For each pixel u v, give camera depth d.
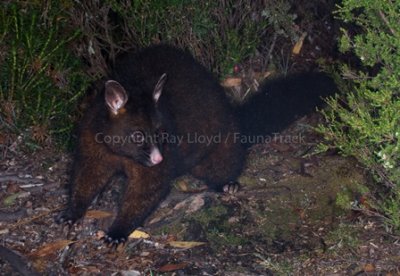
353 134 1.94
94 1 2.22
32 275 1.90
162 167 2.02
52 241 1.99
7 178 2.12
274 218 2.07
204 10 2.25
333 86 2.28
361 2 1.80
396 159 1.88
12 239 1.98
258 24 2.33
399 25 1.81
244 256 1.96
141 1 2.20
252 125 2.26
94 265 1.93
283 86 2.30
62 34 2.19
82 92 2.18
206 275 1.91
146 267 1.93
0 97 2.16
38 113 2.16
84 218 2.05
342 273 1.92
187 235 2.02
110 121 1.97
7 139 2.20
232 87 2.35
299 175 2.18
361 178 2.14
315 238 2.01
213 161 2.17
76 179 2.03
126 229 2.00
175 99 2.09
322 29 2.43
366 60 1.86
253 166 2.22
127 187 2.03
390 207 1.92
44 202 2.08
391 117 1.79
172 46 2.18
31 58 2.11
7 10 2.14
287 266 1.93
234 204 2.11
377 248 1.96
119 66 2.11
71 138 2.19
